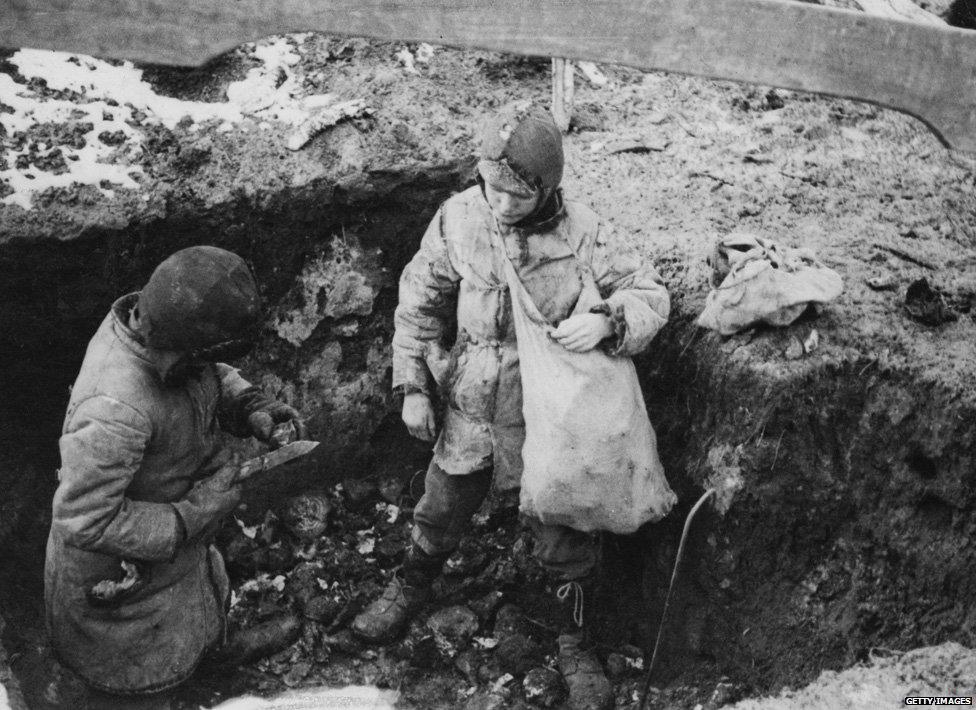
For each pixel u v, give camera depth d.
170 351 3.70
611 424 4.03
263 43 5.23
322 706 4.54
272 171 4.88
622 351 4.04
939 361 4.32
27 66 4.92
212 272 3.61
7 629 4.35
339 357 5.10
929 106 3.91
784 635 4.35
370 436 5.21
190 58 3.59
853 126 5.59
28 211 4.59
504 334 4.16
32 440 4.78
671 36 3.76
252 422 4.08
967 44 3.84
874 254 4.73
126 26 3.53
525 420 4.14
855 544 4.32
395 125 5.05
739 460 4.30
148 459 3.84
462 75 5.33
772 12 3.76
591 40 3.74
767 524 4.32
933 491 4.30
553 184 3.87
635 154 5.23
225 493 3.94
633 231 4.78
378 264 5.05
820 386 4.26
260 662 4.71
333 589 4.95
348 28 3.63
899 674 4.18
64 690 4.33
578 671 4.54
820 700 4.14
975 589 4.24
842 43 3.81
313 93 5.14
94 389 3.69
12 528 4.61
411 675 4.73
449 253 4.12
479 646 4.81
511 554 5.02
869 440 4.29
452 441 4.30
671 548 4.56
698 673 4.55
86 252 4.64
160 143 4.88
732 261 4.34
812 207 5.01
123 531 3.75
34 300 4.64
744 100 5.61
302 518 5.09
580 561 4.39
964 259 4.79
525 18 3.69
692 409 4.50
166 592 4.05
